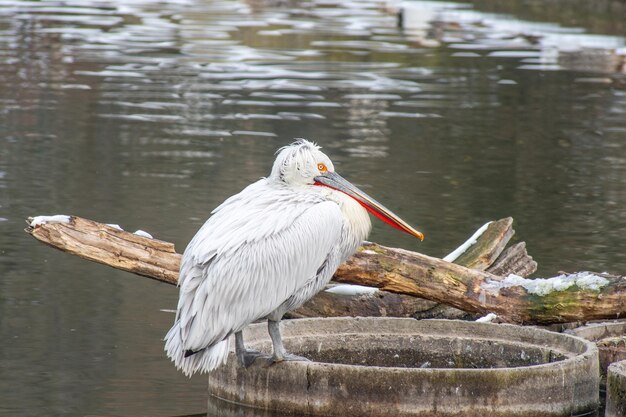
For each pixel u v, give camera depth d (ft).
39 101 77.36
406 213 50.90
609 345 31.68
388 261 30.99
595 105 81.82
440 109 78.95
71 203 50.39
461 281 31.19
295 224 26.99
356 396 25.81
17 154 61.26
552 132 72.38
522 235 47.83
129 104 77.51
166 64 94.12
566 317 30.76
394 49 104.22
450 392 25.53
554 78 92.48
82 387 28.68
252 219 26.81
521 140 69.72
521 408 25.88
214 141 66.33
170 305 36.76
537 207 53.21
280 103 79.25
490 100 82.79
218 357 25.93
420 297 31.50
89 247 29.96
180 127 70.38
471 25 121.80
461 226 48.83
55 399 27.78
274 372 26.61
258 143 66.08
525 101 82.84
